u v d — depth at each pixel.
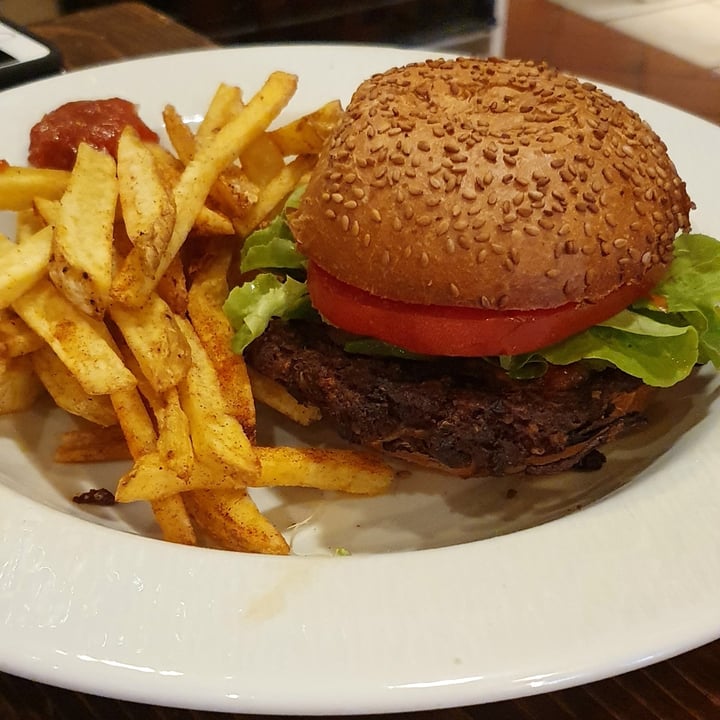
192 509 0.21
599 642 0.15
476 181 0.19
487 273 0.19
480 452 0.20
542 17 0.59
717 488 0.19
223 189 0.25
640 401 0.22
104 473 0.24
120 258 0.23
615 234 0.19
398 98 0.21
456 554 0.17
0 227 0.29
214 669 0.15
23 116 0.32
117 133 0.30
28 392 0.25
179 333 0.21
